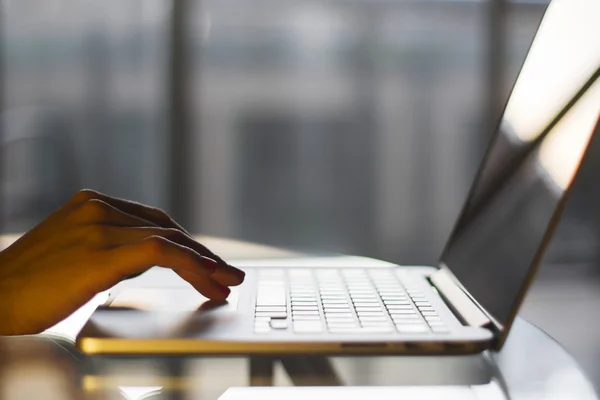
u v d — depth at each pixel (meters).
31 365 0.48
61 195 3.42
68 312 0.52
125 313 0.50
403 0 3.38
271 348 0.43
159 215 0.63
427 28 3.38
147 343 0.43
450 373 0.47
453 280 0.59
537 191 0.48
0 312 0.52
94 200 0.56
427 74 3.44
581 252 3.13
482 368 0.48
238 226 3.35
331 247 3.50
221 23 3.26
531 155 0.54
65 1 3.26
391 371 0.48
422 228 3.58
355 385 0.45
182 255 0.51
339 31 3.41
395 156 3.55
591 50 0.48
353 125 3.52
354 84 3.48
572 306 2.54
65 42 3.29
